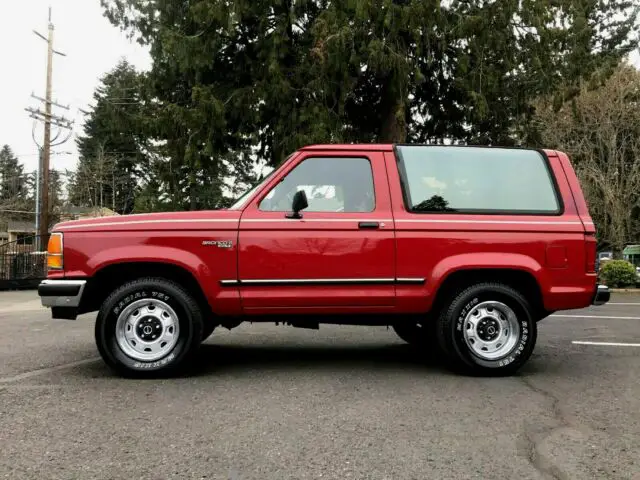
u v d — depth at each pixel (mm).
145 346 5223
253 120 17000
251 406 4336
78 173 49031
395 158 5520
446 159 5574
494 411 4242
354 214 5312
